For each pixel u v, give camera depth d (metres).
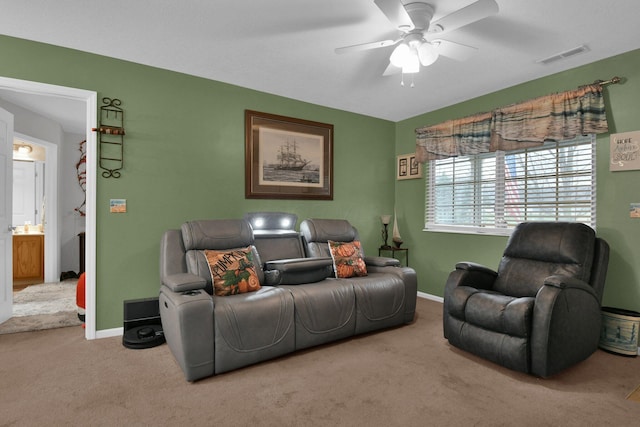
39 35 2.56
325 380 2.20
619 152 2.79
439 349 2.71
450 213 4.18
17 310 3.68
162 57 2.92
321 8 2.22
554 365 2.16
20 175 5.36
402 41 2.27
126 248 2.99
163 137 3.15
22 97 3.92
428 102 4.04
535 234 2.83
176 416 1.80
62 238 5.45
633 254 2.73
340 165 4.33
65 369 2.31
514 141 3.38
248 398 1.98
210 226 2.94
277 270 2.91
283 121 3.85
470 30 2.46
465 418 1.80
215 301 2.36
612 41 2.60
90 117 2.84
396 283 3.20
